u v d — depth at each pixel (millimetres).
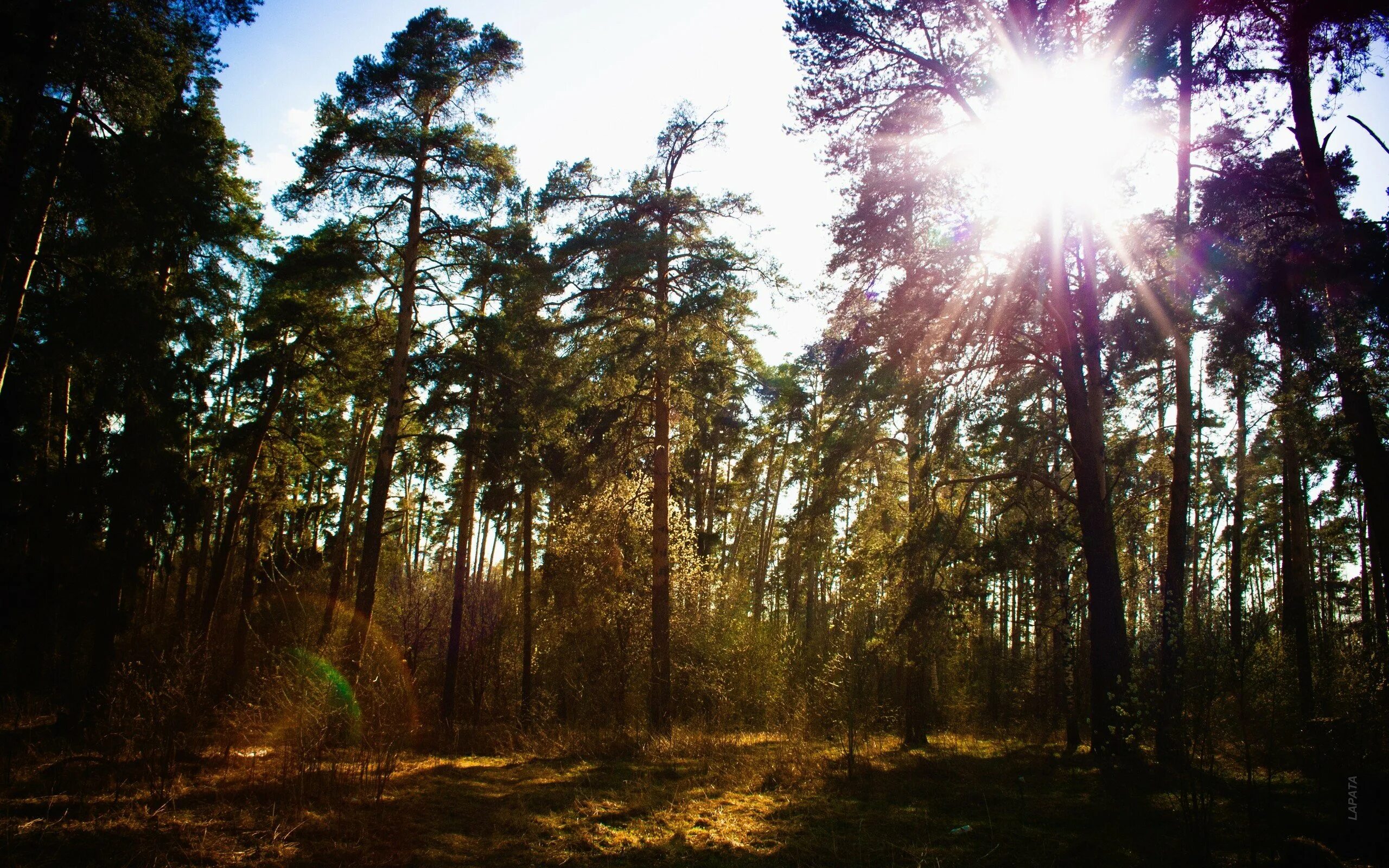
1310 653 14578
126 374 12031
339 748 10859
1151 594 19578
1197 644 8102
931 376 12547
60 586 11977
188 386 15586
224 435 19828
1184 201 12781
